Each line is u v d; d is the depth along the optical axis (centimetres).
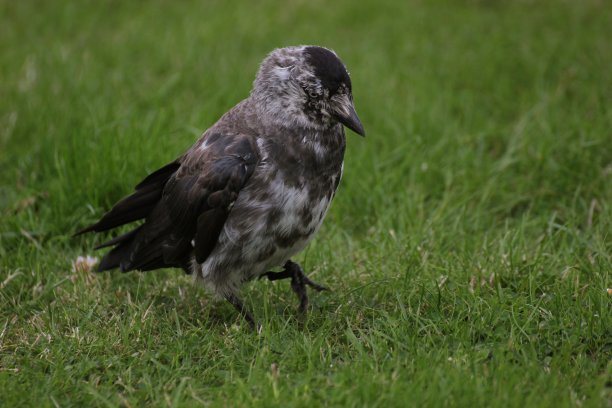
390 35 1725
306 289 969
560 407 713
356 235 1140
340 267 1030
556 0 1845
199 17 1798
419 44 1673
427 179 1223
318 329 880
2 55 1622
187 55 1609
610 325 844
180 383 788
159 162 1191
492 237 1077
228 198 865
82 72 1527
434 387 733
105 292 995
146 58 1623
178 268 1018
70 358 847
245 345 856
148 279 1030
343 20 1797
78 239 1112
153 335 898
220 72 1545
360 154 1264
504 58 1593
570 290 911
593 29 1683
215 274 898
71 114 1349
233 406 734
